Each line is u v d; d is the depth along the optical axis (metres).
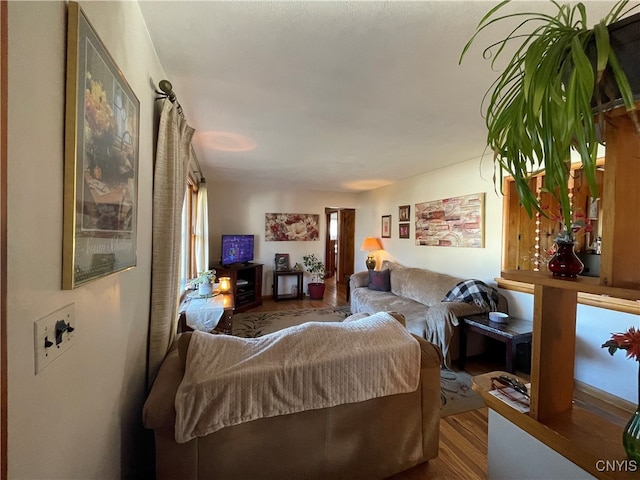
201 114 2.26
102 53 0.85
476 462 1.67
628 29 0.63
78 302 0.79
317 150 3.22
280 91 1.89
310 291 5.74
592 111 0.65
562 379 0.87
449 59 1.54
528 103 0.65
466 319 2.87
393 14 1.23
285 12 1.22
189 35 1.37
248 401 1.21
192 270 3.90
